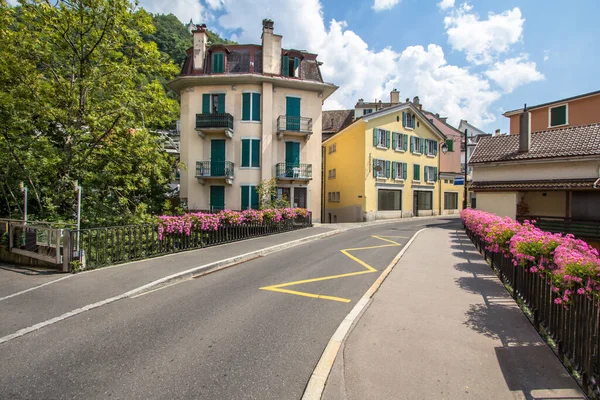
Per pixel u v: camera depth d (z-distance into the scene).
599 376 2.64
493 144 18.27
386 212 26.48
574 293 3.12
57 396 2.78
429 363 3.28
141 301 5.43
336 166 29.06
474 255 9.55
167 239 9.44
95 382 2.99
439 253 9.92
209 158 20.31
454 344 3.71
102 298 5.47
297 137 21.16
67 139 11.27
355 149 25.81
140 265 7.80
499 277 6.91
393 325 4.29
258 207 19.72
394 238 14.20
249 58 20.59
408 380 2.98
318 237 14.55
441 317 4.58
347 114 39.16
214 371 3.20
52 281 6.43
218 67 20.36
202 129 19.53
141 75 12.34
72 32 11.16
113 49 11.99
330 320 4.58
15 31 10.56
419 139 30.14
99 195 11.76
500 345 3.68
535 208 16.06
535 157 15.24
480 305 5.09
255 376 3.11
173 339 3.93
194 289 6.20
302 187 21.36
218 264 8.19
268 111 20.27
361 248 11.41
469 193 38.47
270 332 4.15
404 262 8.55
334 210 29.27
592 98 20.25
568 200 14.98
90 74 11.19
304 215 18.36
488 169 17.36
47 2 10.49
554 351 3.53
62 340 3.90
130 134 11.05
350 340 3.83
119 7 10.95
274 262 8.90
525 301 4.88
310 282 6.75
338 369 3.19
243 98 20.31
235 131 20.27
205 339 3.94
